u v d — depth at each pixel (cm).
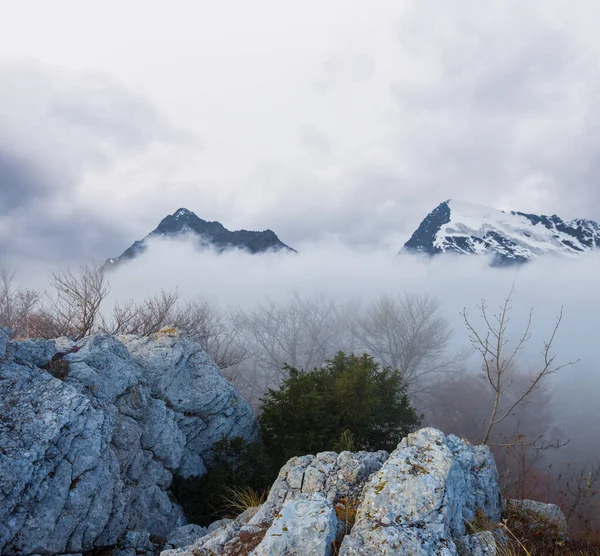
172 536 896
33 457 697
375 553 446
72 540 728
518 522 639
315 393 1391
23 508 671
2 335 879
